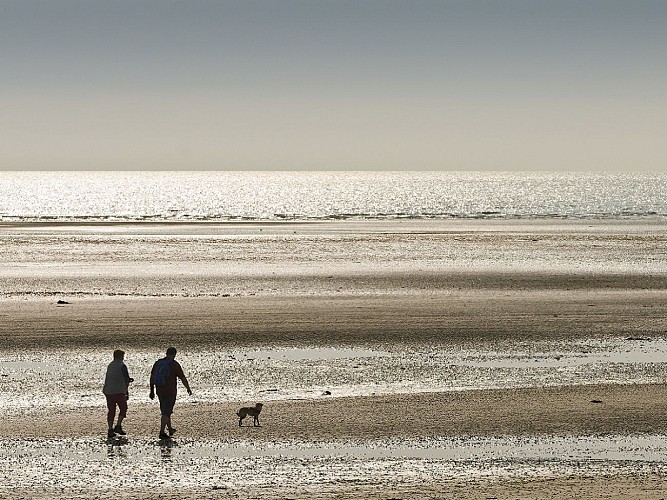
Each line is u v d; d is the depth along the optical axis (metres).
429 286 128.00
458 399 61.16
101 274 142.00
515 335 87.38
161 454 47.97
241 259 166.50
